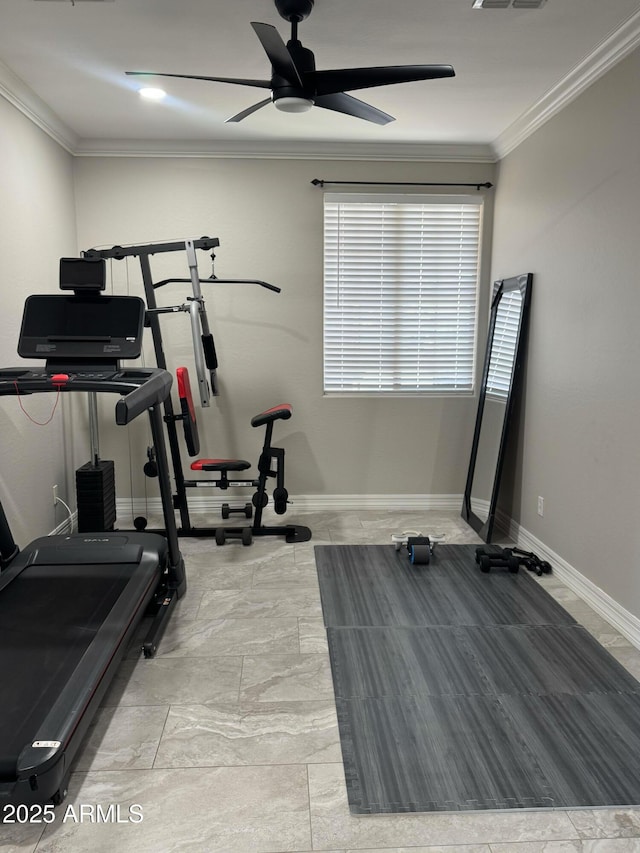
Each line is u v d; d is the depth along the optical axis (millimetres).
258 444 4711
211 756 2039
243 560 3781
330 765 2000
